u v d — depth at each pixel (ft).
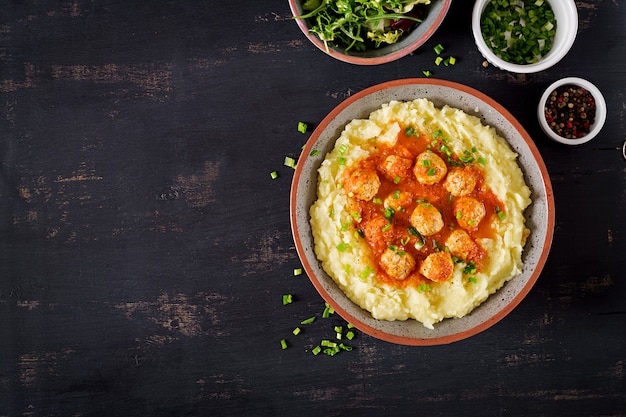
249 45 2.80
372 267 2.52
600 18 2.77
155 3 2.80
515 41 2.71
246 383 2.80
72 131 2.83
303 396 2.79
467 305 2.51
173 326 2.81
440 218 2.48
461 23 2.75
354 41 2.57
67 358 2.82
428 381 2.77
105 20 2.81
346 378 2.78
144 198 2.82
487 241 2.51
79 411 2.82
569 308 2.77
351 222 2.53
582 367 2.77
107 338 2.82
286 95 2.80
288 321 2.79
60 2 2.81
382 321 2.55
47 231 2.84
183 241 2.81
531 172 2.55
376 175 2.51
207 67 2.81
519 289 2.54
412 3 2.52
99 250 2.82
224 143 2.81
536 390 2.77
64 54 2.82
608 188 2.77
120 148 2.82
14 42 2.82
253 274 2.80
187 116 2.81
